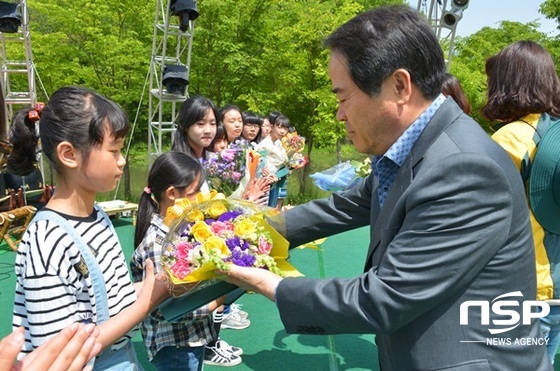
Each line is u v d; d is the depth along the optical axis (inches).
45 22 485.4
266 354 132.1
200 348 90.2
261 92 470.3
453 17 316.8
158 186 89.7
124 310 59.0
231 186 128.0
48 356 38.7
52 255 53.3
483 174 46.8
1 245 230.4
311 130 479.5
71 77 442.6
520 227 49.6
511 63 81.7
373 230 56.4
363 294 48.8
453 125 51.3
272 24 467.8
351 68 50.2
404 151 52.5
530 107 79.4
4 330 143.9
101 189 59.0
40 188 227.8
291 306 52.7
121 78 468.1
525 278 50.2
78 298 56.0
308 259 215.2
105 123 57.2
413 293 46.6
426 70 50.4
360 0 570.3
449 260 46.2
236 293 73.9
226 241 60.4
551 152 73.9
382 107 50.9
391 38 49.0
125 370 61.7
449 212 46.4
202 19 446.0
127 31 453.1
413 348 49.4
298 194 488.4
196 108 136.1
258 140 245.4
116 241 63.3
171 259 61.9
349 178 163.0
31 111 173.5
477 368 47.6
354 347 136.9
